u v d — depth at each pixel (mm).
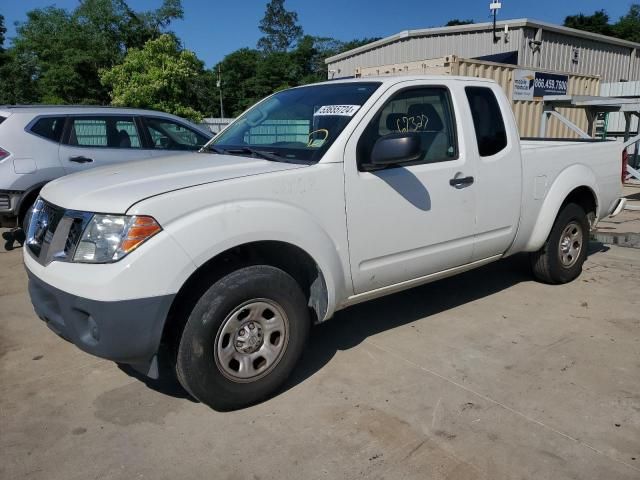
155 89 23891
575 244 5414
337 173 3436
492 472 2684
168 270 2824
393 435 2988
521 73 14359
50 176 6574
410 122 3906
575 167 5180
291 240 3215
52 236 3096
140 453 2875
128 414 3242
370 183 3584
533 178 4762
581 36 21000
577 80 15766
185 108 24547
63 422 3166
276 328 3287
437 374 3643
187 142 7801
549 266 5234
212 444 2941
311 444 2924
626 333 4262
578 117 16234
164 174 3262
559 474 2662
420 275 4059
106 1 39469
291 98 4270
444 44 21469
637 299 5004
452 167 4043
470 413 3182
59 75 38000
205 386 3051
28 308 4969
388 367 3750
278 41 90188
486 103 4430
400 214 3760
